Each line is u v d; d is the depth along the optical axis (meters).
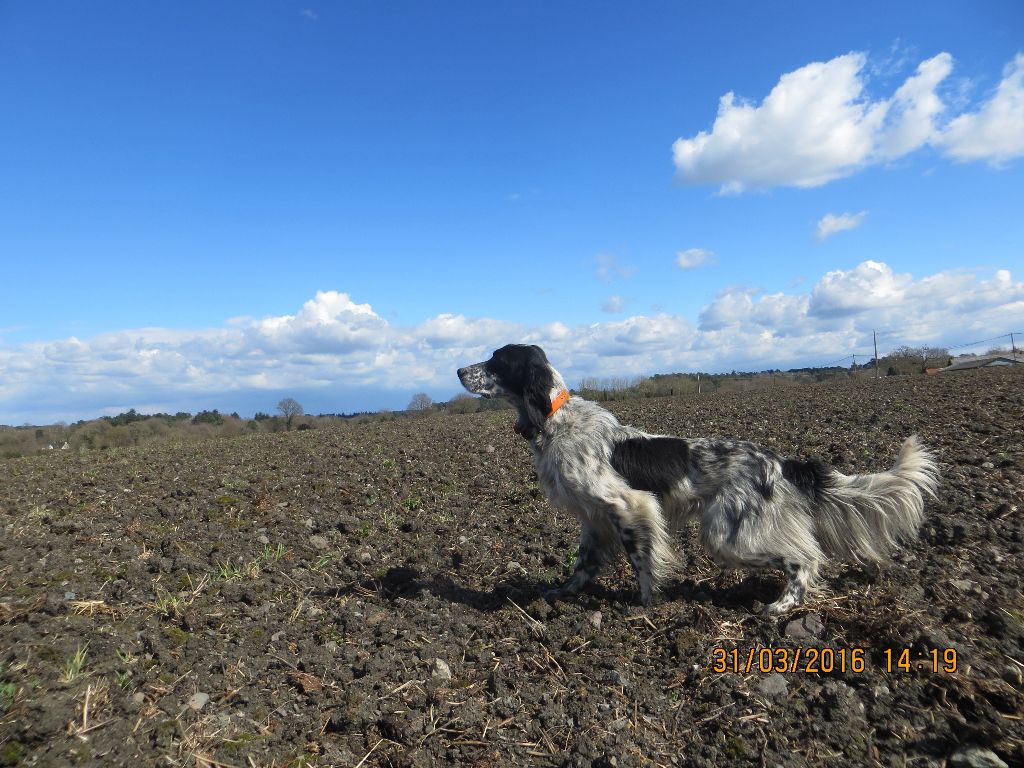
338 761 1.03
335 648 1.36
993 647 1.23
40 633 1.27
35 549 1.84
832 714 1.10
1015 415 3.50
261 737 1.06
